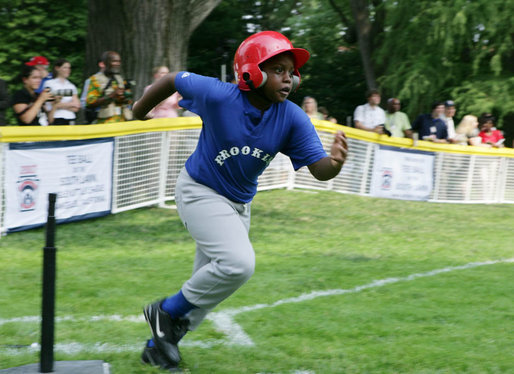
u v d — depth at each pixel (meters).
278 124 3.85
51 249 3.85
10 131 8.04
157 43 12.01
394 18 21.19
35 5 20.70
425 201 13.99
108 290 6.11
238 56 3.75
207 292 3.96
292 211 10.94
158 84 4.08
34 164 8.44
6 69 19.92
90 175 9.23
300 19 29.45
